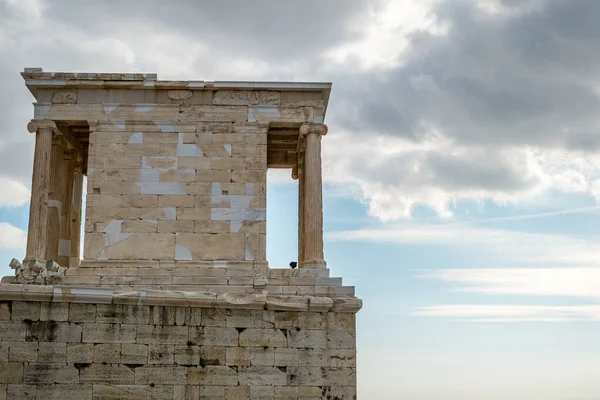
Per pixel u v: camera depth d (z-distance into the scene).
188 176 37.97
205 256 37.19
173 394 31.20
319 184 38.19
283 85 38.72
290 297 32.59
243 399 31.66
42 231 37.09
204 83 38.56
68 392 30.44
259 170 38.22
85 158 45.50
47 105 38.34
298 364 32.25
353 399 32.25
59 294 30.77
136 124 38.31
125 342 31.17
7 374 30.17
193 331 31.80
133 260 36.97
